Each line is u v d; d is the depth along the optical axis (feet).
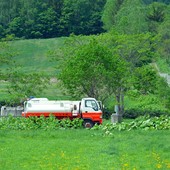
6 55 317.63
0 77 296.10
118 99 283.59
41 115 185.57
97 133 146.72
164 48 478.18
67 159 103.50
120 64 270.67
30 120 169.07
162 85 291.79
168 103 285.23
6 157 106.73
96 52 265.54
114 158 104.06
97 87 271.08
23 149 117.29
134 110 287.89
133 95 291.58
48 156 107.45
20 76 293.64
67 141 131.75
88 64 264.72
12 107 257.96
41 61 596.70
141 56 321.11
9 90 318.04
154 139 128.67
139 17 537.24
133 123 158.40
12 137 141.18
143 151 112.06
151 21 596.70
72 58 281.33
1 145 123.75
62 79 270.46
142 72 293.23
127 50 316.19
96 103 204.13
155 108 298.56
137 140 127.44
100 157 105.50
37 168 94.84
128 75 280.72
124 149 114.93
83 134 145.59
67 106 201.16
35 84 295.69
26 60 609.42
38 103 199.82
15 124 165.78
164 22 546.67
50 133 147.64
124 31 467.52
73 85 270.05
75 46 319.68
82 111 202.08
